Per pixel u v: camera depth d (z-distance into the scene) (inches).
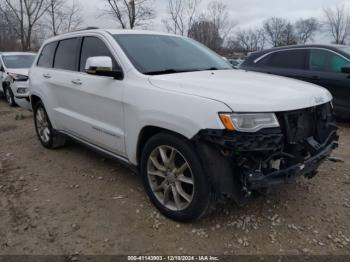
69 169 181.5
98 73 139.2
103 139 153.5
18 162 196.1
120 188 156.4
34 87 209.3
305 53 280.5
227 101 106.4
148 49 151.9
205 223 126.0
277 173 109.3
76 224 128.6
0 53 446.9
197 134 107.6
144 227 125.2
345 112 261.0
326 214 132.3
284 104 111.2
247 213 132.5
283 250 112.0
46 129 212.7
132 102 130.8
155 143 125.0
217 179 108.1
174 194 124.1
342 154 201.0
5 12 1131.3
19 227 128.0
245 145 103.0
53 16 1085.8
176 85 122.7
